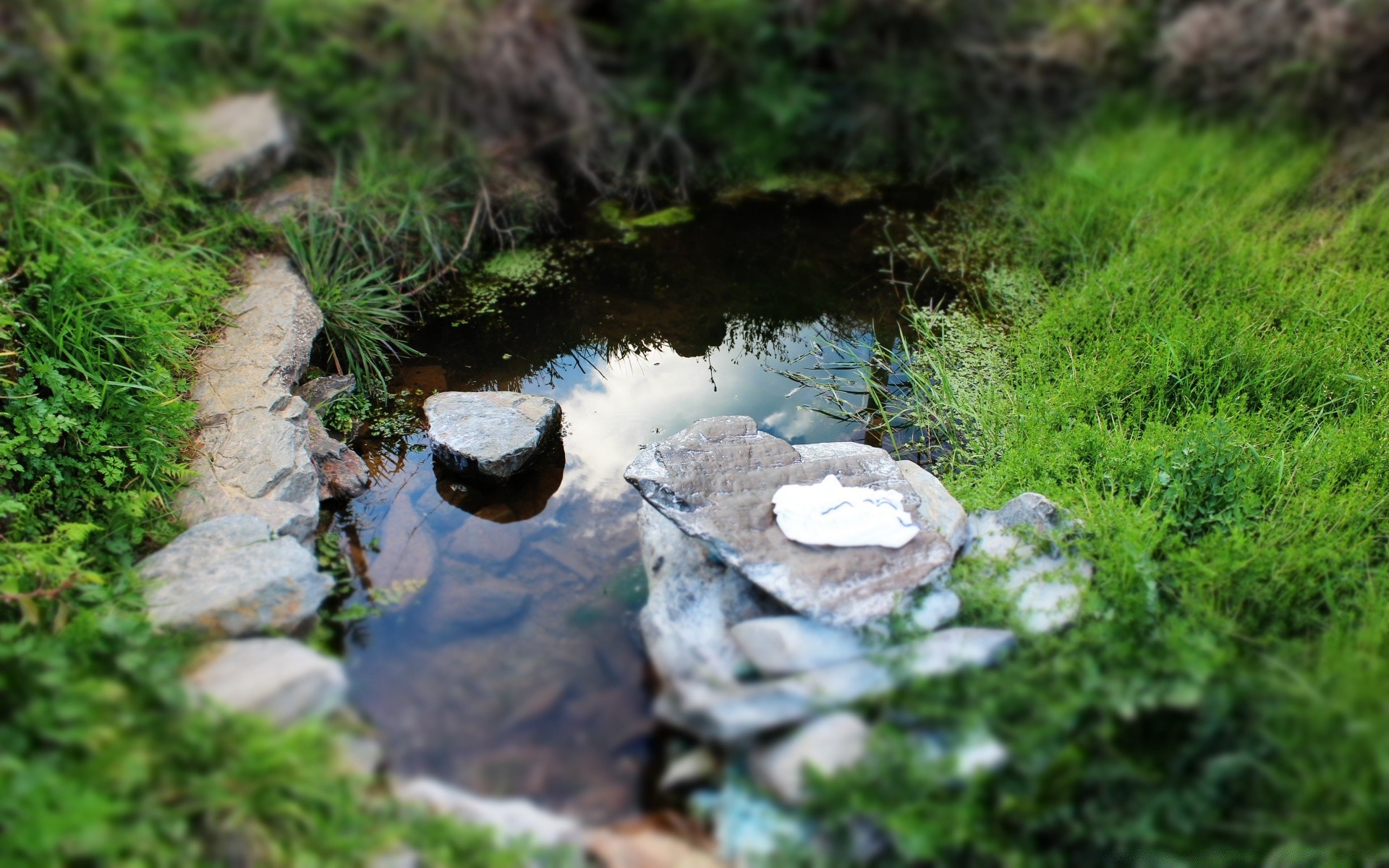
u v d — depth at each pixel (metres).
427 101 5.93
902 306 5.17
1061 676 2.61
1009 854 2.19
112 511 3.21
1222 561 2.90
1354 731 2.26
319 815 2.20
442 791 2.43
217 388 3.90
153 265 3.99
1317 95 6.07
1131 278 4.62
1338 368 3.82
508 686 2.84
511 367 4.78
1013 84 6.65
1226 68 6.34
